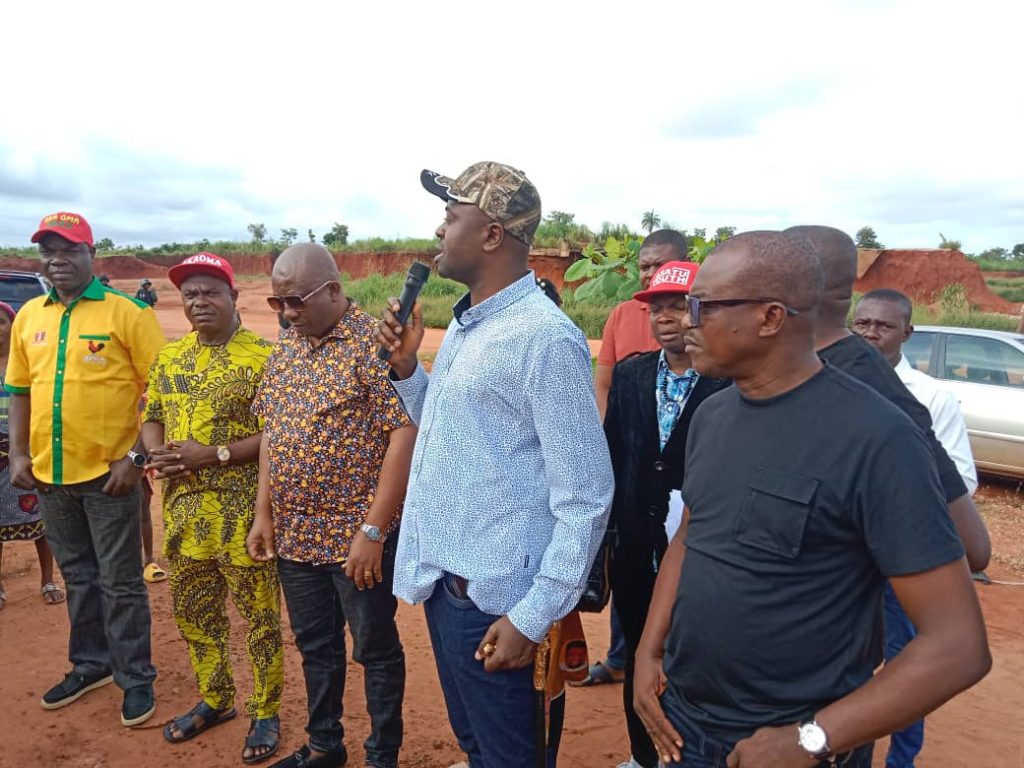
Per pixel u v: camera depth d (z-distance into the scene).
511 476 2.14
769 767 1.58
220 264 3.08
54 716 3.60
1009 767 3.43
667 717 1.92
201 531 3.16
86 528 3.68
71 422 3.40
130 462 3.38
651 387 2.82
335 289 2.79
